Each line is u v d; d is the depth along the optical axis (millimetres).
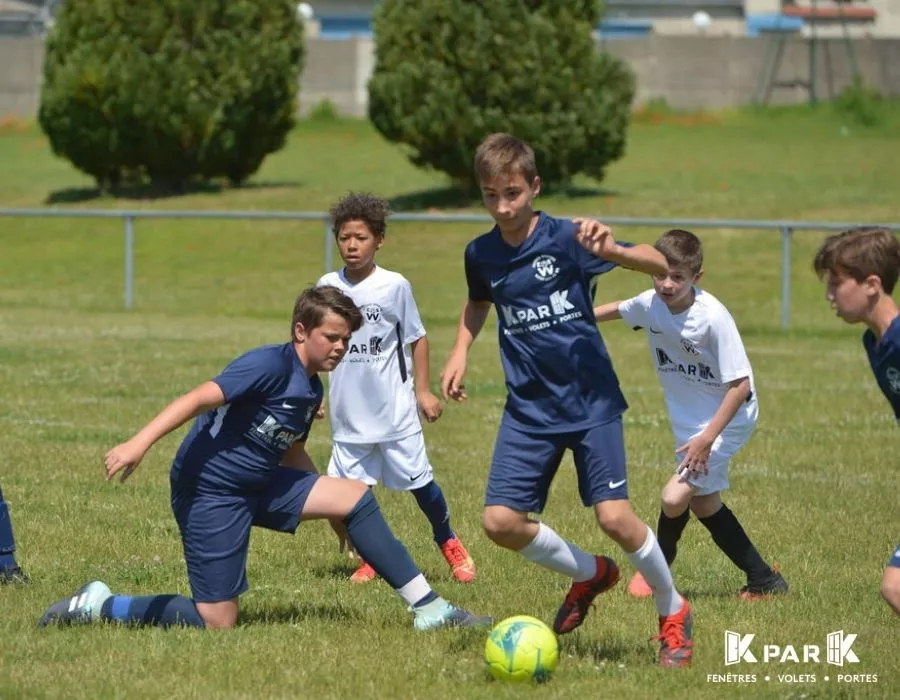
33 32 139500
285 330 54906
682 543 22547
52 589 18828
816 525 23672
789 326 56375
